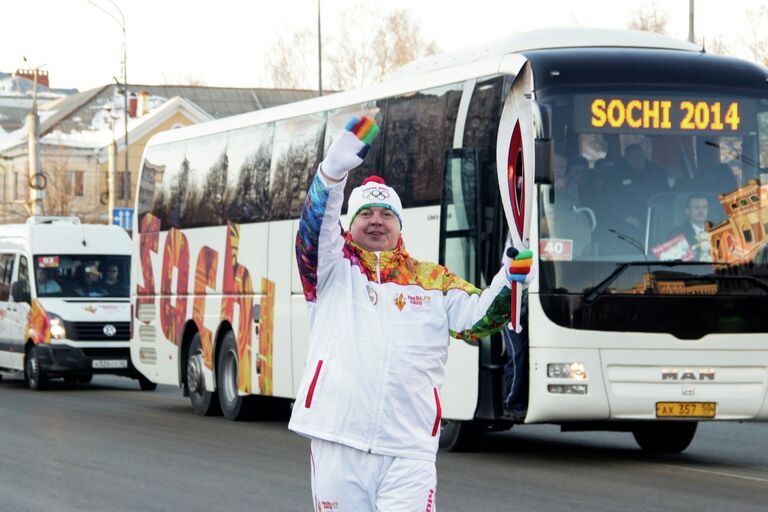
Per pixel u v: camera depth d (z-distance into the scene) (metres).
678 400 13.37
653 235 13.50
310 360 5.93
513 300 5.66
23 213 89.69
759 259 13.70
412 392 5.82
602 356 13.28
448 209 14.43
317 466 5.89
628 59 13.80
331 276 5.92
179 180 21.16
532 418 13.31
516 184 5.62
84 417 19.61
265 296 18.27
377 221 5.92
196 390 20.30
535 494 11.38
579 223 13.38
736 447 15.88
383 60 71.25
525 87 5.53
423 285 5.91
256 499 11.24
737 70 14.03
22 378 32.00
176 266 21.05
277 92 97.75
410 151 15.18
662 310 13.39
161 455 14.48
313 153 17.39
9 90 122.25
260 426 18.33
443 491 11.57
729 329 13.52
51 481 12.39
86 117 93.69
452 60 15.40
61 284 27.69
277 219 18.11
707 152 13.76
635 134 13.63
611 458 14.39
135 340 22.47
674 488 11.79
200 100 95.81
